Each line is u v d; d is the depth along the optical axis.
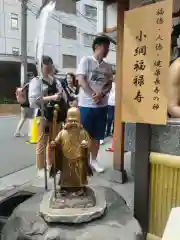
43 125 2.92
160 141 1.71
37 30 2.27
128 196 2.79
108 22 4.30
